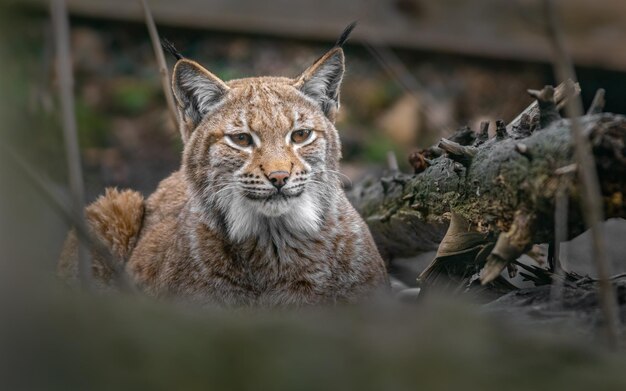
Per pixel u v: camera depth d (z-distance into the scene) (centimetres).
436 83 2089
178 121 1064
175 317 461
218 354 416
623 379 417
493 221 746
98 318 442
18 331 427
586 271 1042
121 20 2059
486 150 762
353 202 1173
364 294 968
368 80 2097
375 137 1981
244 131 937
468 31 2091
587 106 2061
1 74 640
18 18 784
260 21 2039
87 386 400
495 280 821
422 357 417
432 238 977
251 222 925
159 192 1145
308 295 944
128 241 1107
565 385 410
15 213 547
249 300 942
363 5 2069
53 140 1419
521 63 2109
